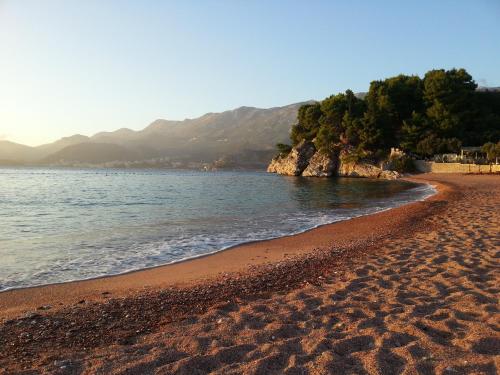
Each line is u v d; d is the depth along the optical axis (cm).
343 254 1194
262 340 560
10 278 1014
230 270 1073
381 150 8925
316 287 838
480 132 8612
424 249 1148
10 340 598
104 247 1407
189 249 1369
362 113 9962
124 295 852
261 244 1448
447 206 2325
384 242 1348
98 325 659
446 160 7906
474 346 501
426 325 581
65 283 966
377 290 785
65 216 2319
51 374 473
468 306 653
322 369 461
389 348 508
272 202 3159
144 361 502
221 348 530
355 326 590
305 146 11294
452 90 8544
